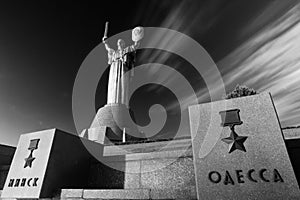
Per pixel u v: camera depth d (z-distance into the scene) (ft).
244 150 16.94
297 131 21.98
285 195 14.60
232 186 15.99
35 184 23.26
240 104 18.89
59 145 25.93
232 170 16.57
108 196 20.03
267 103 18.01
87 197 20.81
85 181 28.12
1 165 34.76
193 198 19.65
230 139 17.72
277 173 15.40
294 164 17.94
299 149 18.33
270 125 17.15
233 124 18.22
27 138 28.14
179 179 23.13
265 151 16.40
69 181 25.86
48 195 22.93
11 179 25.81
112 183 26.96
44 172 23.35
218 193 16.08
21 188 24.14
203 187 16.63
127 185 25.76
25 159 26.09
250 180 15.81
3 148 36.32
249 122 17.88
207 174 17.03
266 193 15.07
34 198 22.40
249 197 15.34
